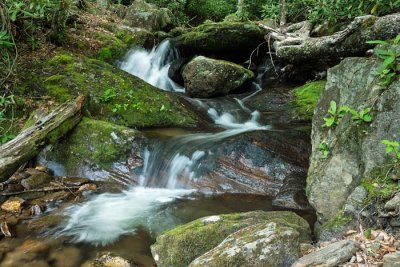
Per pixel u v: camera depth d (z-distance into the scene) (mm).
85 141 6074
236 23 9117
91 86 7191
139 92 7449
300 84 8672
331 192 3971
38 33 8070
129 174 5812
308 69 8297
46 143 5836
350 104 4180
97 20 10312
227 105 8102
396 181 3459
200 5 15273
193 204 5090
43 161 5934
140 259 3930
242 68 8719
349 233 3438
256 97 8359
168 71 9703
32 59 7441
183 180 5570
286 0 9203
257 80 9461
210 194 5324
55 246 4152
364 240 3236
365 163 3707
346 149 3922
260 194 5219
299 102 7547
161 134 6586
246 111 7852
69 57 7582
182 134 6621
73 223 4645
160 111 7223
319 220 4086
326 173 4035
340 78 4480
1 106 6586
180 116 7281
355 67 4305
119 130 6121
